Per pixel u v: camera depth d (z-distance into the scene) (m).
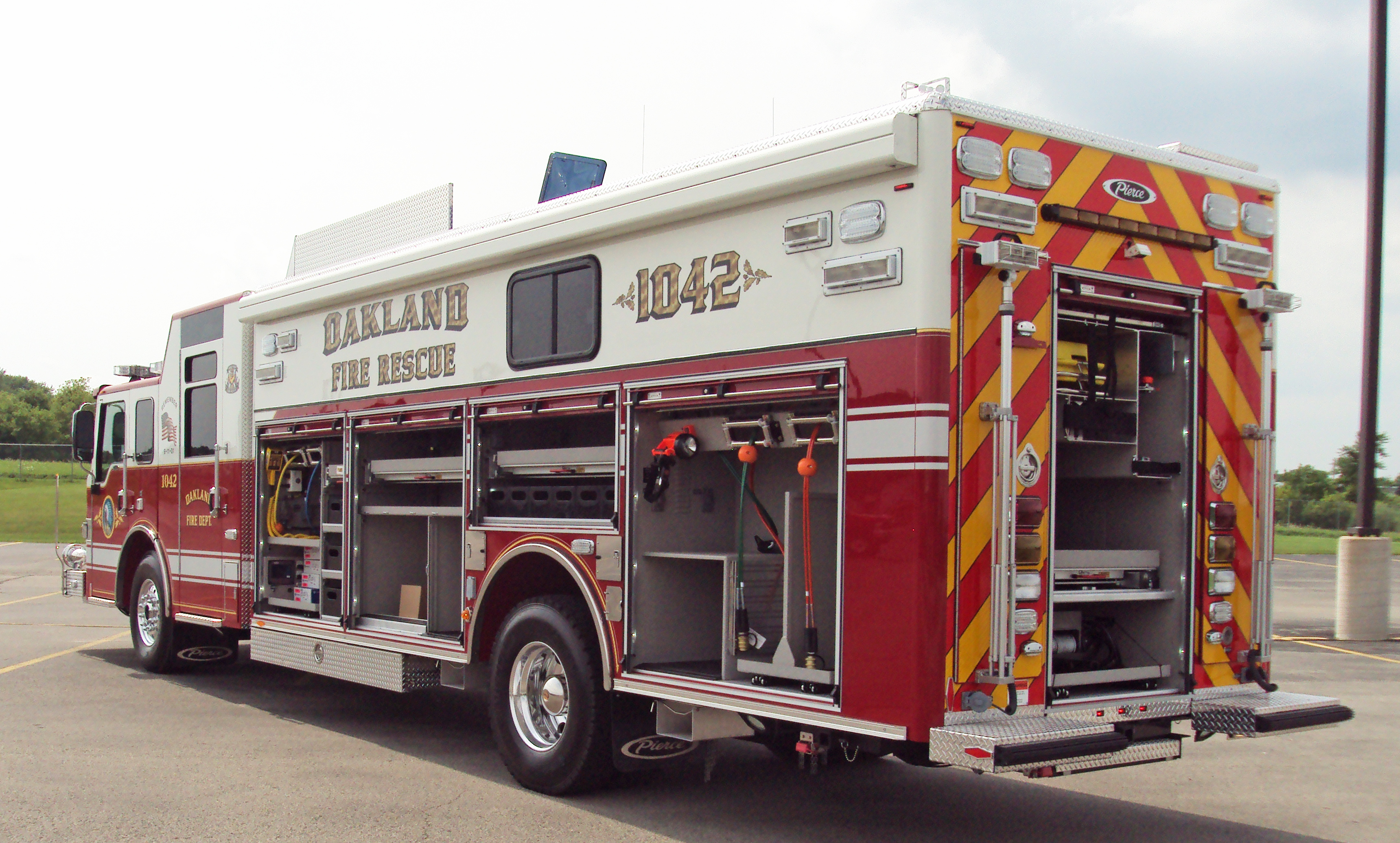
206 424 9.00
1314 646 12.05
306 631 7.68
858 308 4.41
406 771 6.36
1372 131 12.52
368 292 7.31
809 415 4.75
